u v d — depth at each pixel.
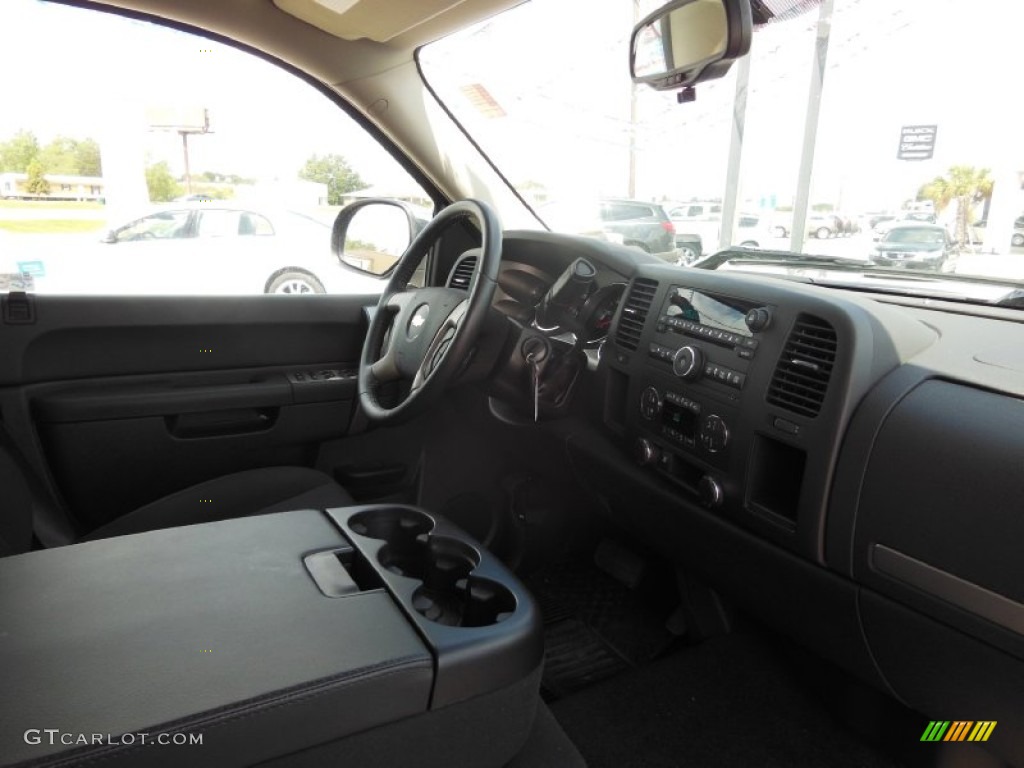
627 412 1.59
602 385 1.68
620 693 1.60
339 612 0.89
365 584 1.02
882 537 1.08
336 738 0.76
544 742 1.01
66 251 3.72
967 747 1.30
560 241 1.85
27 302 1.70
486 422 2.01
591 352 1.77
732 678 1.64
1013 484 0.93
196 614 0.87
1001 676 0.99
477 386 1.81
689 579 1.79
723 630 1.77
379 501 2.14
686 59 1.59
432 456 2.17
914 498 1.03
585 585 2.06
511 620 0.92
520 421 1.89
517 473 2.11
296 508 1.65
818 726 1.50
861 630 1.17
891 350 1.15
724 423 1.32
